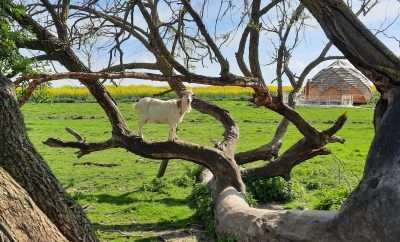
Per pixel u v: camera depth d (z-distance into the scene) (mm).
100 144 12180
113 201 13570
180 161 21172
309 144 13375
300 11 10258
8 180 4363
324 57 13781
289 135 30094
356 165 19000
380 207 6340
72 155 22438
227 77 9453
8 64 7270
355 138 28875
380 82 6988
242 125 35688
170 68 11367
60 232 4715
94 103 57906
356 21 6855
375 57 6883
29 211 4320
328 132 12852
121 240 10000
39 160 4871
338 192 12523
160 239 10094
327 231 7137
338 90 61281
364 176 6816
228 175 11586
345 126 35562
